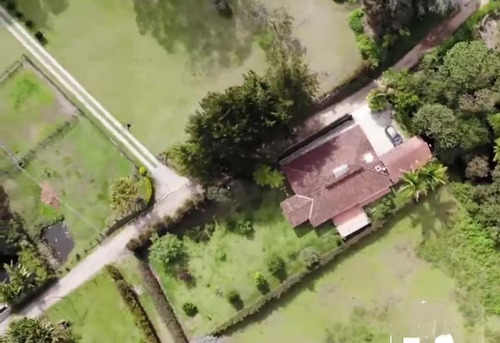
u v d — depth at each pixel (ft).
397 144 179.11
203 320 179.52
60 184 187.83
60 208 186.70
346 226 176.65
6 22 193.88
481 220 173.78
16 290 179.42
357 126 180.86
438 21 183.83
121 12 192.75
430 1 177.27
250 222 180.96
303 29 187.32
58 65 192.44
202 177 174.91
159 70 189.98
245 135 166.09
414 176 172.04
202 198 179.93
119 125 188.24
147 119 187.93
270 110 166.61
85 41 192.65
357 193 176.76
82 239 185.16
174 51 190.19
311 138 181.27
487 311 173.27
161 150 185.98
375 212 177.06
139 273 181.88
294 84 168.55
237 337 178.60
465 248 175.52
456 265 175.52
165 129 187.01
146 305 181.68
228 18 189.47
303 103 173.99
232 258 180.65
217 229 182.39
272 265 175.83
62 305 183.01
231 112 163.53
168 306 180.14
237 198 181.98
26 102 191.93
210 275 180.75
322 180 177.17
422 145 175.83
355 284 177.37
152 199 183.32
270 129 169.58
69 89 191.21
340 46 185.16
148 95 189.16
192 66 189.06
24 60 192.65
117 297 181.57
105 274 182.50
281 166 180.14
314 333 176.86
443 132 169.17
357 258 178.29
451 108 173.68
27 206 187.42
